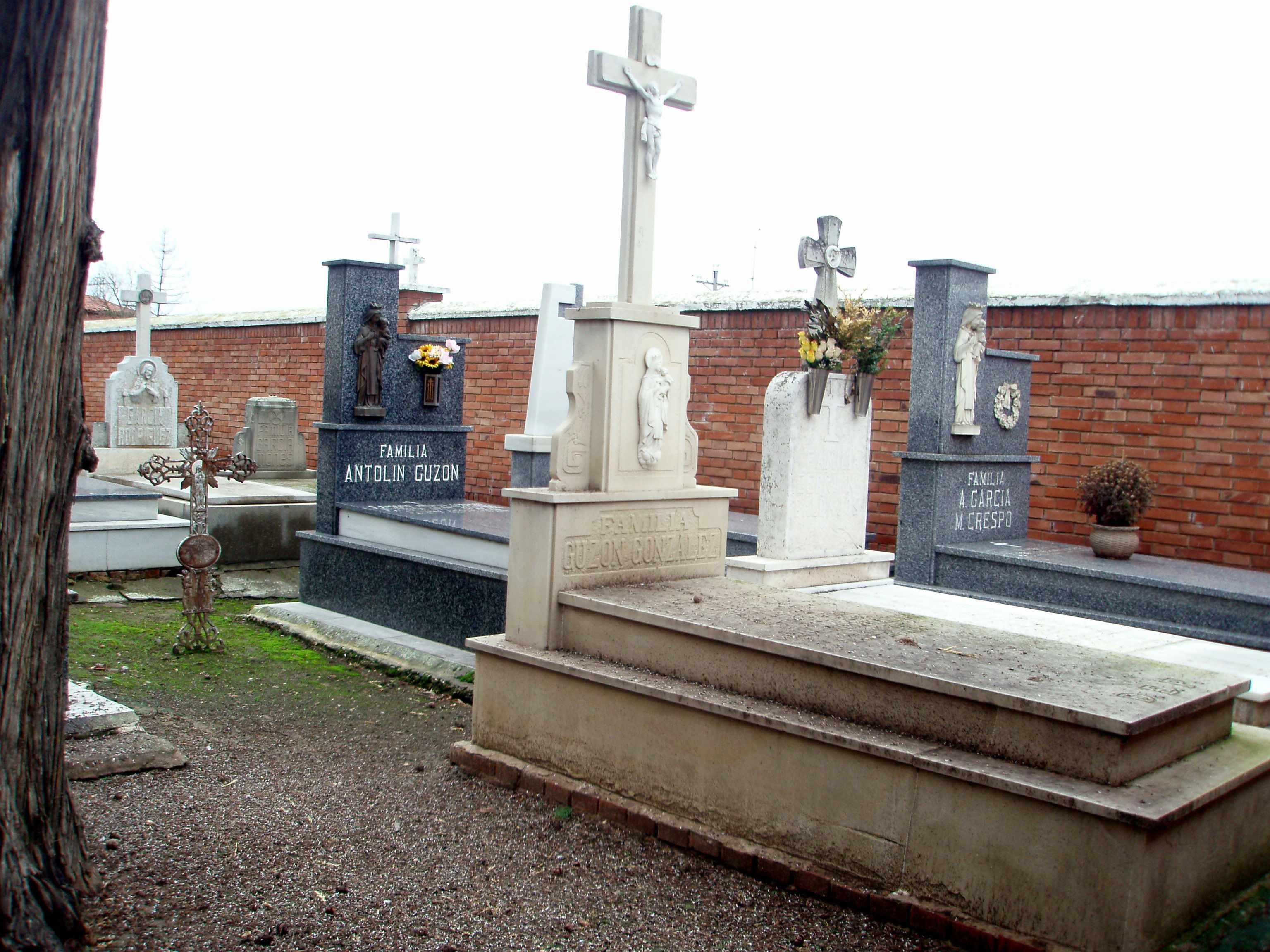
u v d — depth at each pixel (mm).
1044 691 3543
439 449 8930
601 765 4484
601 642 4672
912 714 3721
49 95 2959
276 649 7332
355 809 4457
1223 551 7941
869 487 9445
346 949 3307
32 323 3023
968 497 8148
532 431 8711
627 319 4992
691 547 5387
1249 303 7738
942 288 7816
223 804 4449
